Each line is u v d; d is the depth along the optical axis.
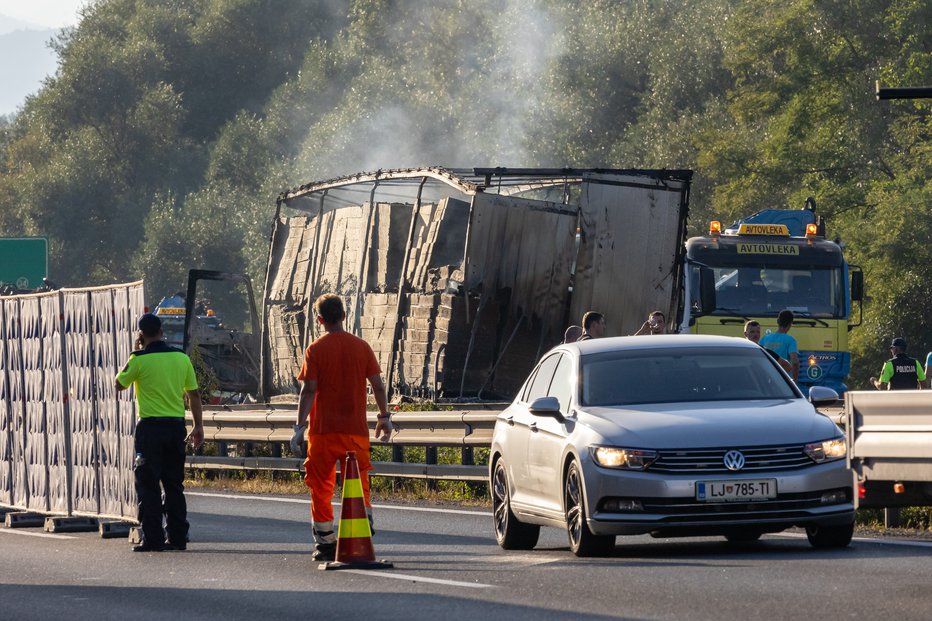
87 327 38.56
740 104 128.25
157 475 33.91
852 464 26.75
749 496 27.25
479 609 21.89
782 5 128.38
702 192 140.00
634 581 24.45
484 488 48.81
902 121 118.25
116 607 23.91
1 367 43.88
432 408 55.78
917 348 105.38
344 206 74.38
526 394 33.41
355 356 29.19
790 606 20.81
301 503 48.72
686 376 30.44
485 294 57.03
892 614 19.80
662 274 58.50
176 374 34.22
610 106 159.62
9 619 22.75
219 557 31.77
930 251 103.62
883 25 121.12
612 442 27.80
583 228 57.94
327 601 23.52
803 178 124.38
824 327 64.25
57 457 40.34
